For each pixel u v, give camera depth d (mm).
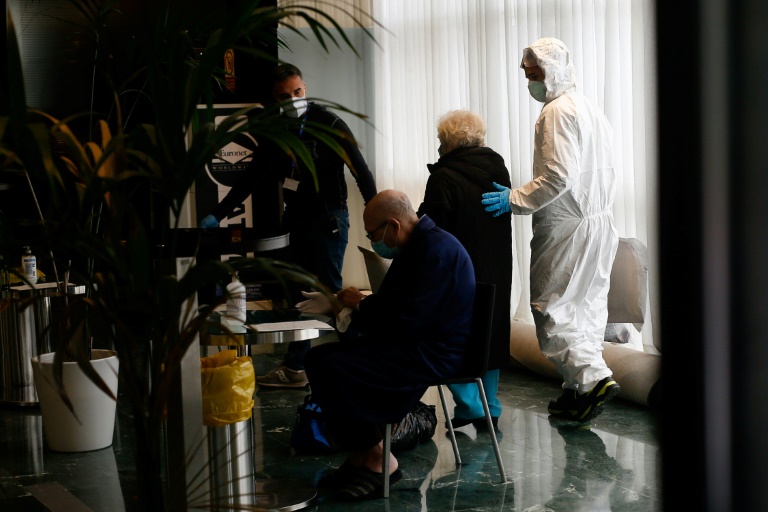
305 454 3686
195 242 2797
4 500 3227
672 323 503
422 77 6637
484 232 3887
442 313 3111
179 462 2420
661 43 498
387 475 3137
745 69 477
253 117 1790
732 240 487
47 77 6402
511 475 3361
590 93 4906
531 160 5461
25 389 4715
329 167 4504
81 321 1771
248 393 2840
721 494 499
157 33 1958
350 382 3049
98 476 3506
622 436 3848
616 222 4770
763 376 493
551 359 4051
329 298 1723
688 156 492
